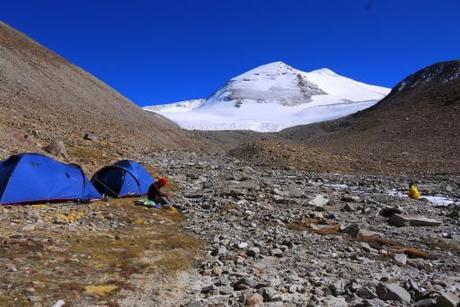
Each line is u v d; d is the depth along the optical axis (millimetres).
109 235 12820
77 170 17859
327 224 17484
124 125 53500
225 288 9320
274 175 34312
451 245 15094
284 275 10602
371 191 28375
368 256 13156
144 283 9391
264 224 16406
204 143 73812
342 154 55125
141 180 20562
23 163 16188
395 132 80188
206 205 18969
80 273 9523
